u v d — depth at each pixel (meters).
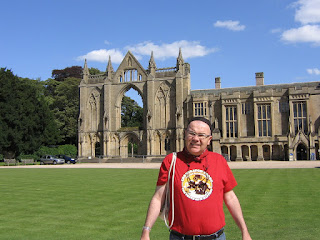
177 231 5.20
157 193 5.44
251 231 10.42
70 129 91.69
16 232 10.73
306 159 65.31
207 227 5.10
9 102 69.44
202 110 72.31
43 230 10.94
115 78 80.62
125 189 20.11
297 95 66.25
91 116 81.75
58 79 115.94
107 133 78.50
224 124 70.12
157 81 77.19
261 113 68.50
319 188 18.92
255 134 67.94
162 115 76.56
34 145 71.25
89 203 15.41
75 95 95.81
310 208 13.50
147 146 75.50
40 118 74.94
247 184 21.19
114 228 11.07
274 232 10.27
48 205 15.08
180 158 5.43
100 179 27.12
